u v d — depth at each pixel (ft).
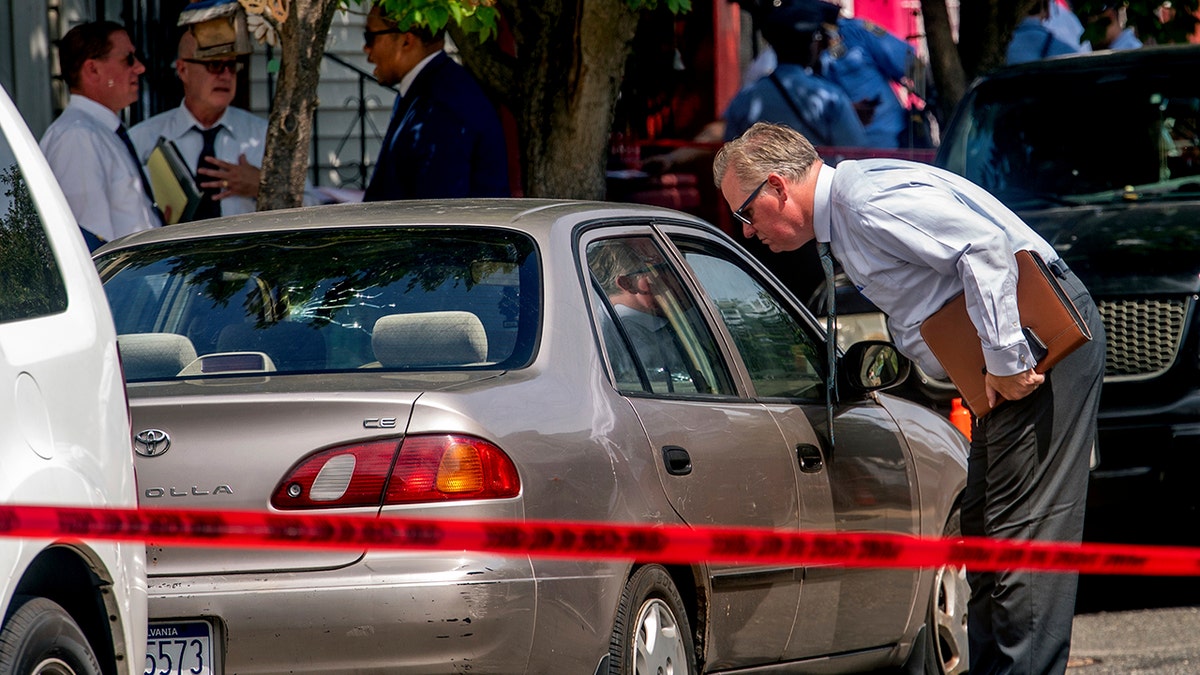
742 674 50.06
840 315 81.71
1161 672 62.13
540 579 40.24
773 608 50.34
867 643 56.39
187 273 49.01
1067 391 48.98
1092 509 75.82
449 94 92.94
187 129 97.45
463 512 39.73
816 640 53.31
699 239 55.62
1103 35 124.98
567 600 40.86
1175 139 90.84
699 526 46.11
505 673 39.88
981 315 47.67
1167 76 93.04
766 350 55.31
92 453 34.47
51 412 33.12
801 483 51.72
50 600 32.37
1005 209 50.03
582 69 92.63
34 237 35.45
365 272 47.52
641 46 123.75
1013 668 49.01
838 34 125.29
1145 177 90.38
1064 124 93.09
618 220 51.52
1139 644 67.56
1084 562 33.73
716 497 47.29
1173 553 35.19
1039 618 48.85
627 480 43.68
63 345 34.50
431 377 42.98
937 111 131.75
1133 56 96.02
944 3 118.21
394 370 44.04
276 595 39.34
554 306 45.62
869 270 49.98
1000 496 49.75
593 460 42.88
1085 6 121.60
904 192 48.70
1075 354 49.01
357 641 39.32
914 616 58.95
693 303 52.26
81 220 87.35
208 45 96.68
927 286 49.42
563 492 41.57
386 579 39.32
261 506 39.81
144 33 119.03
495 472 40.22
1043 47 138.92
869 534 55.11
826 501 53.01
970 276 47.65
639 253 51.44
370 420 40.24
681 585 47.19
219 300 47.78
